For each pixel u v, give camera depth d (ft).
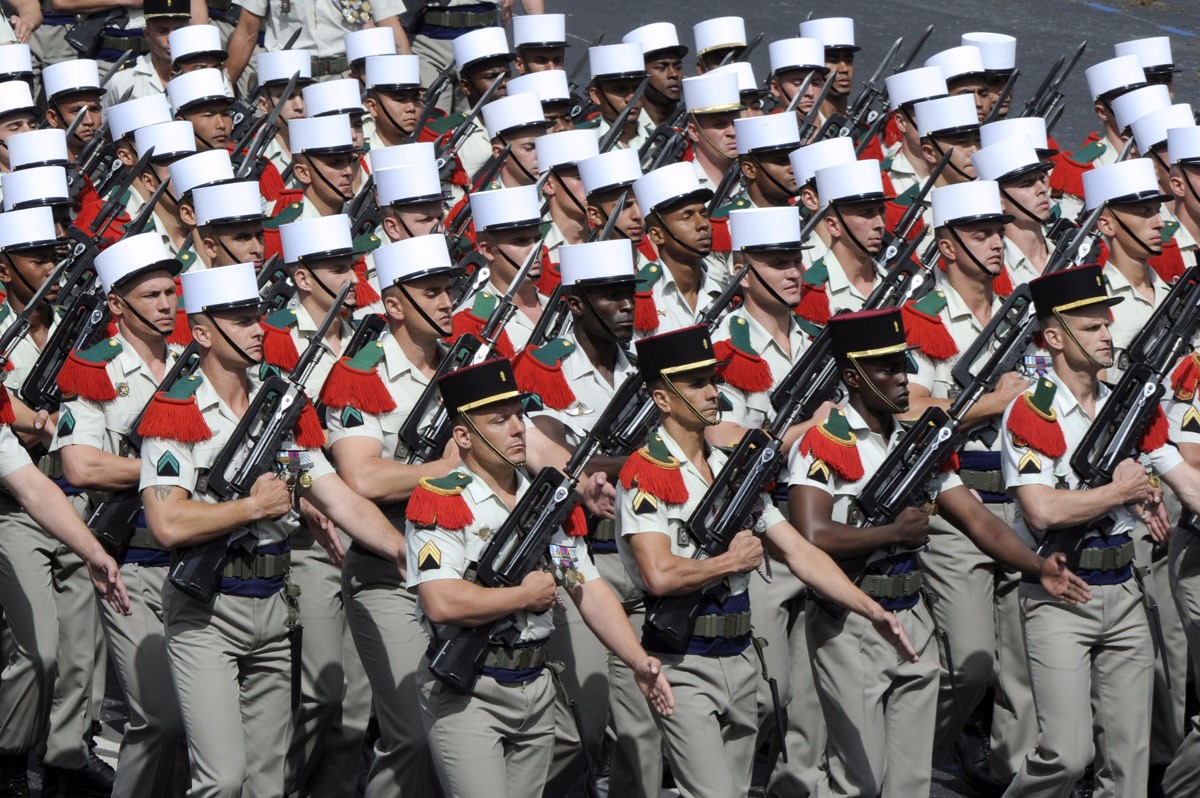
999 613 48.93
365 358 43.80
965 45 72.74
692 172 48.57
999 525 42.32
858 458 40.75
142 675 43.42
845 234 52.19
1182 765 45.96
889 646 41.55
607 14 111.55
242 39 78.54
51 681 47.60
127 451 43.88
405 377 44.19
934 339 47.47
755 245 46.73
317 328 48.19
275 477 39.93
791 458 41.19
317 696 45.88
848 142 54.75
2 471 42.47
